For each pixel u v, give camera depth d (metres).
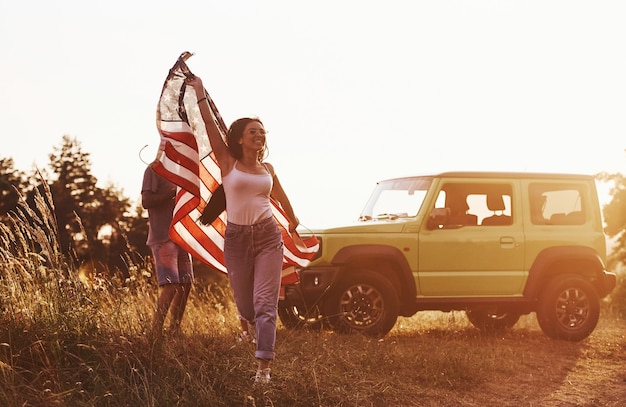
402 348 8.33
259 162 6.41
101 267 7.70
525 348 9.66
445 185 10.25
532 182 10.56
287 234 7.43
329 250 9.70
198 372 6.04
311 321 9.82
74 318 6.39
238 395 5.82
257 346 6.13
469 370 7.75
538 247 10.41
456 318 12.27
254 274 6.27
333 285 9.61
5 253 6.69
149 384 5.76
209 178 6.82
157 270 7.70
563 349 9.84
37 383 5.61
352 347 8.19
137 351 6.19
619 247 19.58
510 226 10.37
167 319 7.86
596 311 10.52
